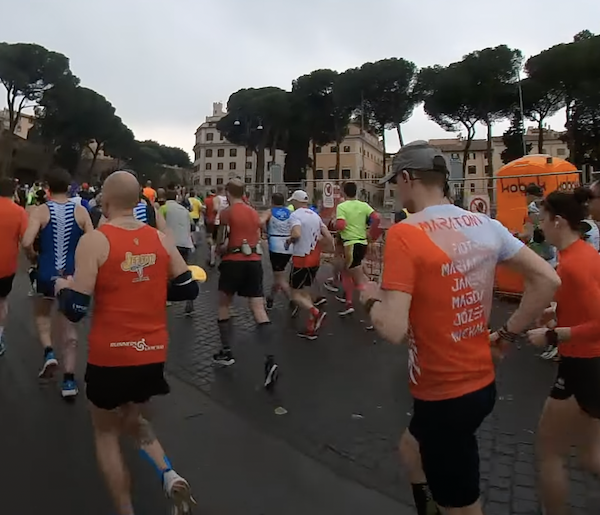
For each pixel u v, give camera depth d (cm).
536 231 645
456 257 195
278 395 482
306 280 690
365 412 445
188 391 491
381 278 197
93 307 273
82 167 5878
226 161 10400
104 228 271
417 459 233
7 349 596
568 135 4681
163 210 841
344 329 725
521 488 328
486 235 205
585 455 278
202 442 390
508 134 5088
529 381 523
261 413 443
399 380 523
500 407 459
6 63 4906
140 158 6775
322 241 716
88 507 304
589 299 249
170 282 292
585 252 259
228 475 344
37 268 479
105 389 266
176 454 371
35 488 322
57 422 414
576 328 250
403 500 316
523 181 884
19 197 2331
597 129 4500
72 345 467
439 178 210
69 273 476
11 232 515
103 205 285
